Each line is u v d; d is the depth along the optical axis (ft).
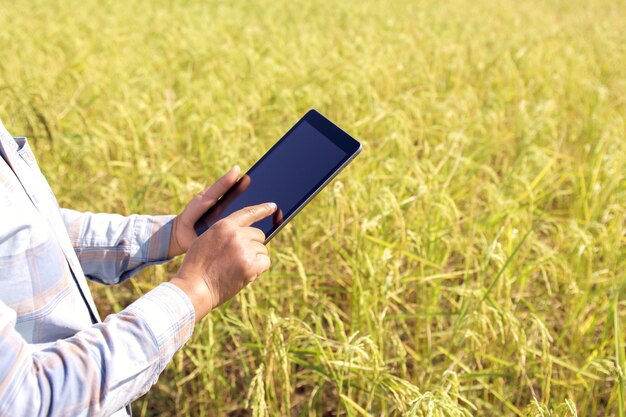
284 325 7.18
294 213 5.22
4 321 3.35
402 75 23.59
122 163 14.24
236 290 4.26
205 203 5.67
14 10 35.24
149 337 3.79
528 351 8.94
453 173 13.26
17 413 3.29
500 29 37.50
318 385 8.59
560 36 33.86
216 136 14.38
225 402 9.71
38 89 17.35
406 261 11.78
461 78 24.45
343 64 22.56
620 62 27.84
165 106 17.56
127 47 26.66
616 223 12.26
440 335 9.75
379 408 8.93
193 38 27.63
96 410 3.57
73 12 35.40
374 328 9.15
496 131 17.29
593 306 10.76
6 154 3.94
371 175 12.16
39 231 3.90
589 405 9.30
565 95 22.99
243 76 21.52
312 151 5.57
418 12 42.04
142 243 5.53
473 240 10.75
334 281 11.57
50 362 3.49
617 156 14.29
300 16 37.68
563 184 15.98
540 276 11.55
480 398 9.49
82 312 4.33
